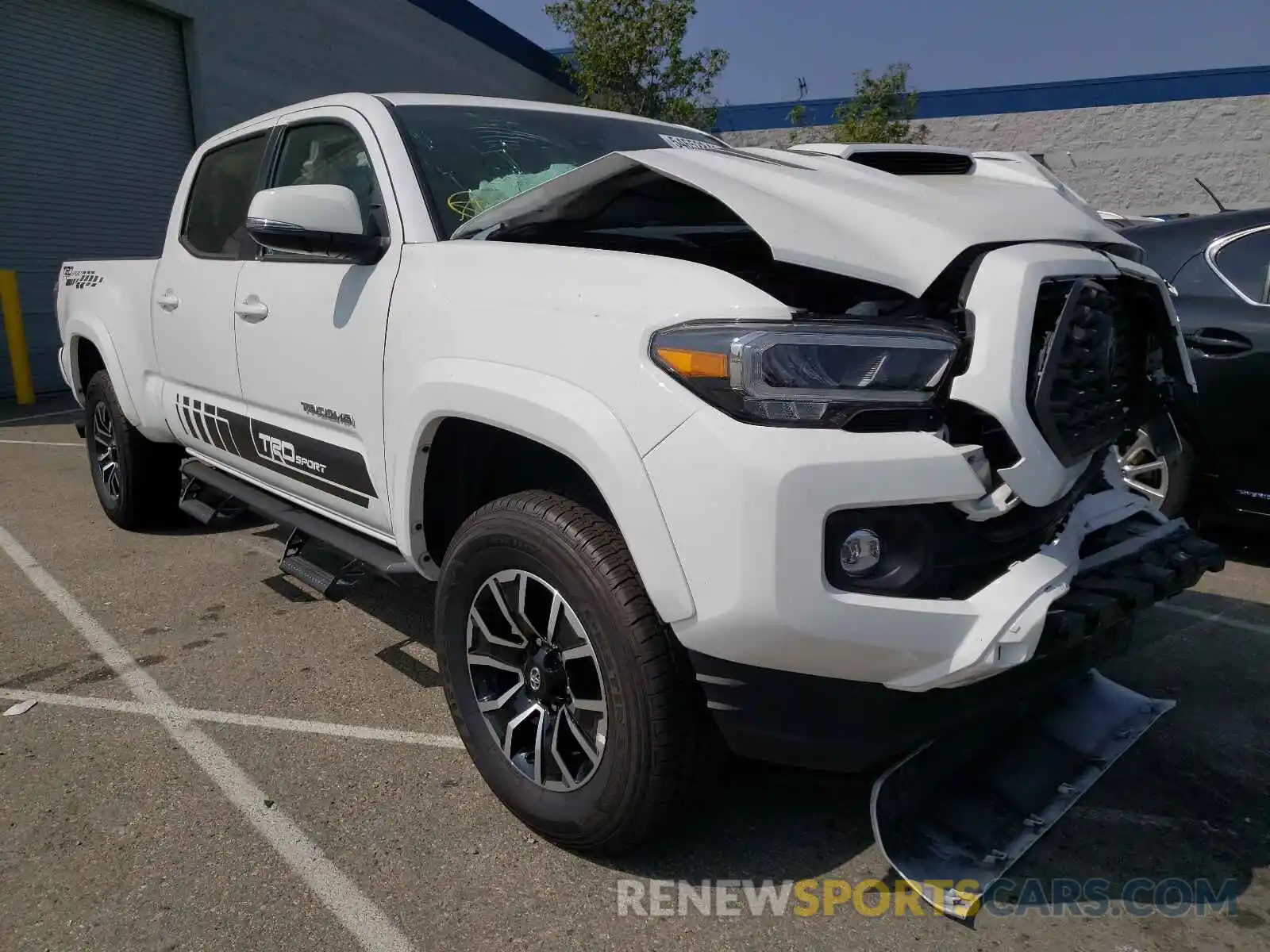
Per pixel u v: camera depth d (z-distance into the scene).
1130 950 1.92
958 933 1.97
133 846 2.26
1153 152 18.98
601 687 1.99
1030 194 2.33
